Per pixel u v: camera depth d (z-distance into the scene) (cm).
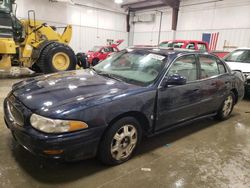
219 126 388
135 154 271
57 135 191
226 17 1204
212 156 280
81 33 1545
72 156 202
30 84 263
